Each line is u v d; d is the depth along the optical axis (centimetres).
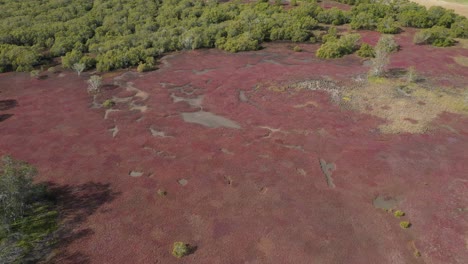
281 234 3541
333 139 4966
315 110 5672
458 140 4847
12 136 5212
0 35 8000
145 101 6122
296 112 5647
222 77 6919
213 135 5153
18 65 7419
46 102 6162
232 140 5028
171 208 3888
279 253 3344
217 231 3594
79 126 5441
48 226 3644
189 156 4722
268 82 6644
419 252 3316
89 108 5947
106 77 7088
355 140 4925
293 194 4050
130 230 3616
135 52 7612
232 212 3822
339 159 4581
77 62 7456
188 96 6262
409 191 4034
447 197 3928
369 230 3559
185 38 8262
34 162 4634
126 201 3988
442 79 6556
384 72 6794
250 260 3284
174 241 3488
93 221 3719
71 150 4881
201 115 5672
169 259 3303
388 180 4194
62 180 4309
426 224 3609
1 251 3219
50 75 7231
